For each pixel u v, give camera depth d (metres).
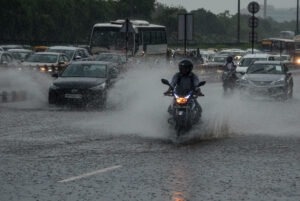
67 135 16.02
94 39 55.19
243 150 13.93
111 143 14.77
